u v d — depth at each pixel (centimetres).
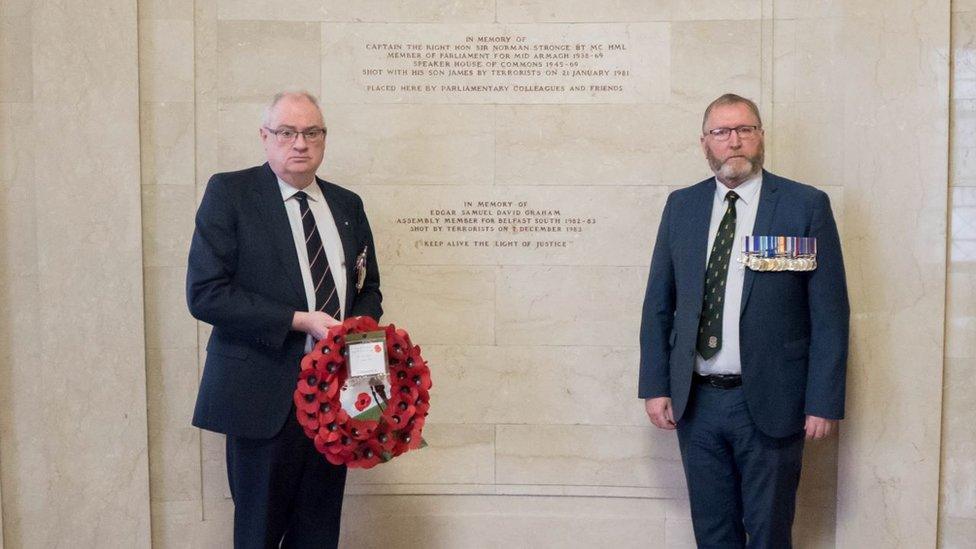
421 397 304
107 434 383
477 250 396
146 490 385
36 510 382
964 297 377
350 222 330
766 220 316
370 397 294
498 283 396
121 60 378
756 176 323
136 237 380
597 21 391
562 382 396
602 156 393
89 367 381
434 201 395
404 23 392
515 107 393
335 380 291
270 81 389
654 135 392
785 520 320
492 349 396
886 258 377
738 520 329
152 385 388
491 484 396
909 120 374
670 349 334
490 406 396
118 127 379
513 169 394
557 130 393
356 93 392
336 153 393
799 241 312
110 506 384
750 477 317
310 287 313
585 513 396
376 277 347
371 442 292
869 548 382
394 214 395
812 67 384
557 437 396
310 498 319
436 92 393
